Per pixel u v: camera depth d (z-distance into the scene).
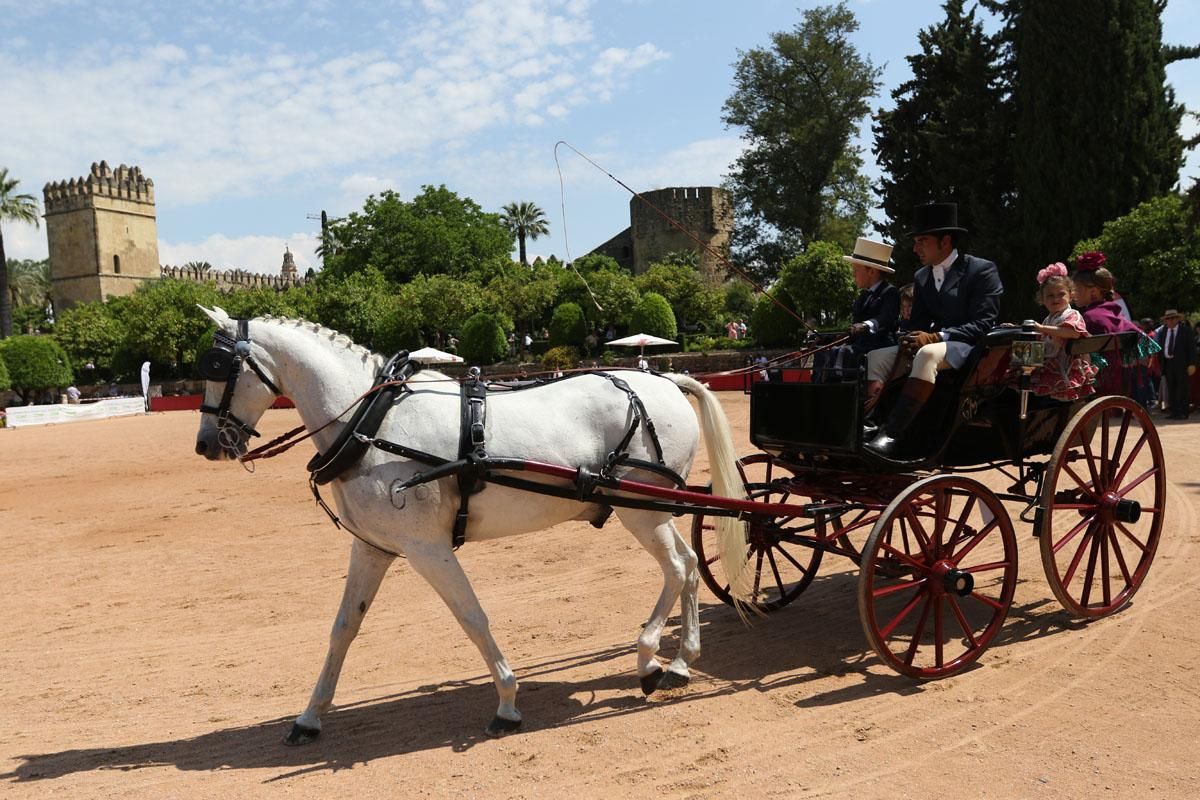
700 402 5.46
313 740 4.61
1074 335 5.63
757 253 52.75
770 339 39.59
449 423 4.63
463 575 4.55
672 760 4.11
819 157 48.47
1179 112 27.48
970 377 5.37
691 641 5.20
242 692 5.46
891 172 33.47
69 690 5.64
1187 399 16.17
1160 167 27.12
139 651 6.42
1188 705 4.40
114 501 13.58
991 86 31.78
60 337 51.72
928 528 8.73
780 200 49.44
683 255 63.41
